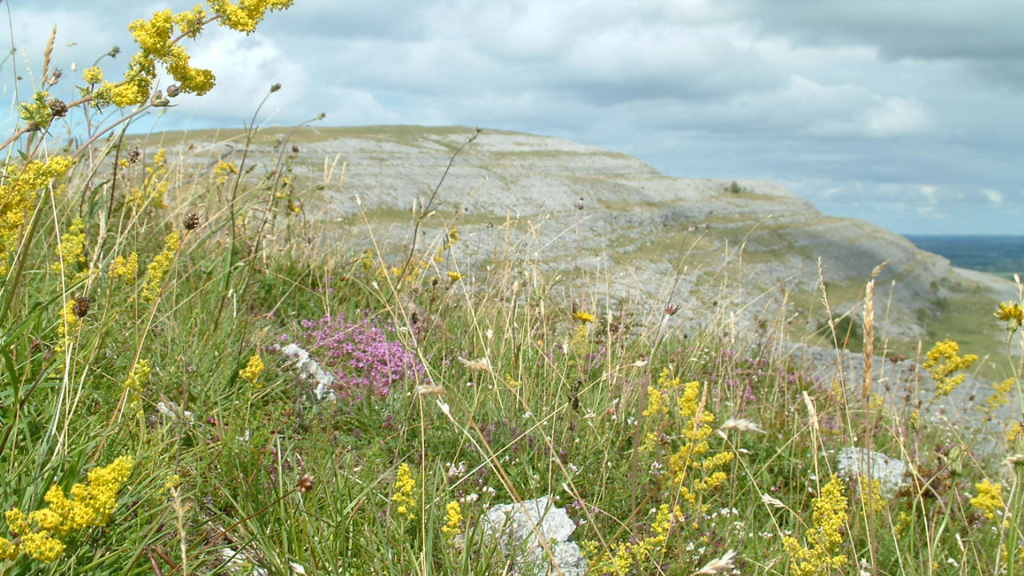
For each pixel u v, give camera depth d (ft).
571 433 12.53
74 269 13.70
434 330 17.13
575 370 16.11
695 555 10.18
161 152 21.17
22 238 10.12
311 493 9.41
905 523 12.13
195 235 18.07
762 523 12.75
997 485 10.36
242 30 8.39
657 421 12.61
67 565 7.43
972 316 132.16
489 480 11.50
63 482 7.80
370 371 14.89
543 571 9.38
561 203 111.65
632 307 21.43
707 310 23.09
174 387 12.04
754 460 14.79
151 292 12.66
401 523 9.42
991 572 10.88
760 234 134.51
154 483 8.90
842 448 15.85
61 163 8.35
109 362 11.74
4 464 8.39
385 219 54.60
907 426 16.89
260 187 19.39
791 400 18.44
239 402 11.81
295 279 19.27
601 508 11.17
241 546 8.34
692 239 104.83
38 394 9.97
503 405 13.75
